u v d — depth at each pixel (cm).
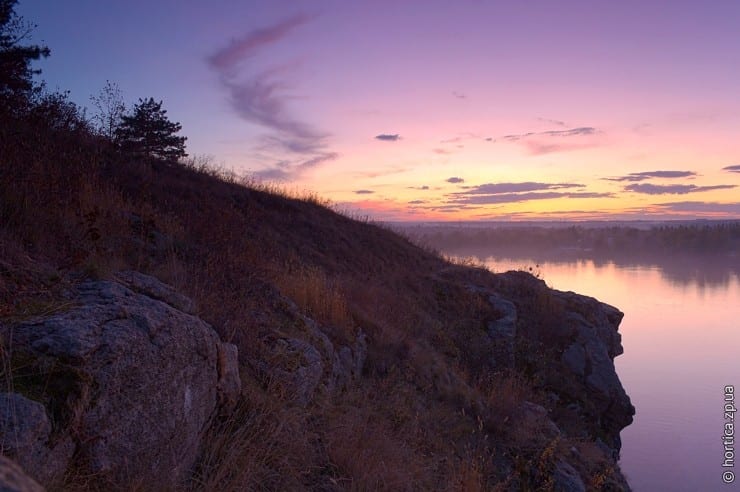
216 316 527
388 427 615
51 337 284
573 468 752
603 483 811
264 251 1027
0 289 331
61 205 584
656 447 2525
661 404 3375
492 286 1612
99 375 281
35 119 987
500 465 696
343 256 1487
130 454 291
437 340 1142
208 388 386
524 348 1335
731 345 5653
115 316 324
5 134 667
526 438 766
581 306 1639
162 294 440
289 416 468
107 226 635
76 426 260
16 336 283
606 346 1608
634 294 10519
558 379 1309
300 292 799
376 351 819
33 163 617
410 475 507
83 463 264
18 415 237
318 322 762
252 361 517
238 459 384
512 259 17100
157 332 333
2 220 471
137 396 302
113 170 1105
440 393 816
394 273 1477
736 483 2056
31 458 233
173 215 905
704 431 2744
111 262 480
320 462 466
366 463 480
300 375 539
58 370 271
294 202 1748
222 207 1172
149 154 1469
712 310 8488
